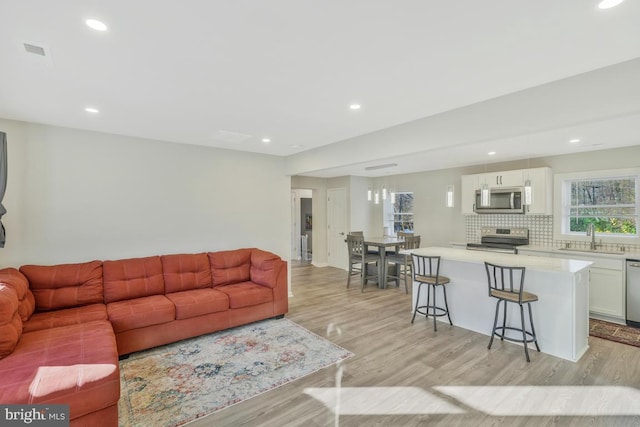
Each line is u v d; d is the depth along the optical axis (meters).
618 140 3.88
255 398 2.45
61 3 1.39
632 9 1.46
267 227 5.15
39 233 3.37
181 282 3.91
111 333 2.64
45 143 3.40
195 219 4.43
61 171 3.49
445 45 1.80
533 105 2.55
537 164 5.16
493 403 2.37
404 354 3.17
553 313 3.15
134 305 3.27
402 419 2.20
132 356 3.13
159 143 4.14
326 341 3.49
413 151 3.44
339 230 8.01
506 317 3.49
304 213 9.98
